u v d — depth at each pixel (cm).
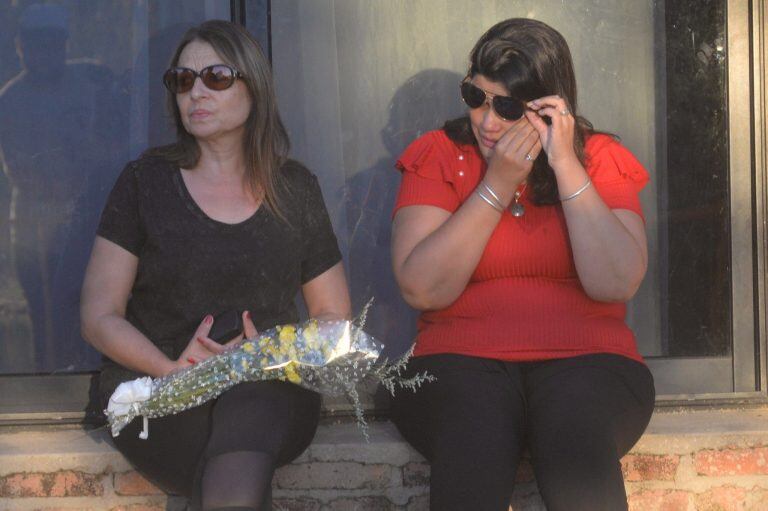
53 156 645
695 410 639
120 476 564
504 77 514
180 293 529
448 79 668
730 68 640
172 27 648
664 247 664
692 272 659
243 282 532
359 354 484
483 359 526
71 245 646
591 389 495
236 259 529
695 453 578
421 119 669
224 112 530
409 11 664
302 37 655
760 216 640
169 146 555
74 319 647
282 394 482
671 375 649
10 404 627
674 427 591
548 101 515
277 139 558
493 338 530
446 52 667
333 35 658
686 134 657
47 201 645
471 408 489
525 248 539
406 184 560
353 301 667
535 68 517
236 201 539
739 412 632
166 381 480
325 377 482
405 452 570
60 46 642
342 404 625
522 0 667
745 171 642
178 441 496
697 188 656
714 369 649
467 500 459
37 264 645
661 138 662
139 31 646
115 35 645
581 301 542
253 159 541
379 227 668
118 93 648
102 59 645
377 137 666
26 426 618
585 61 667
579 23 665
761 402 643
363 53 662
